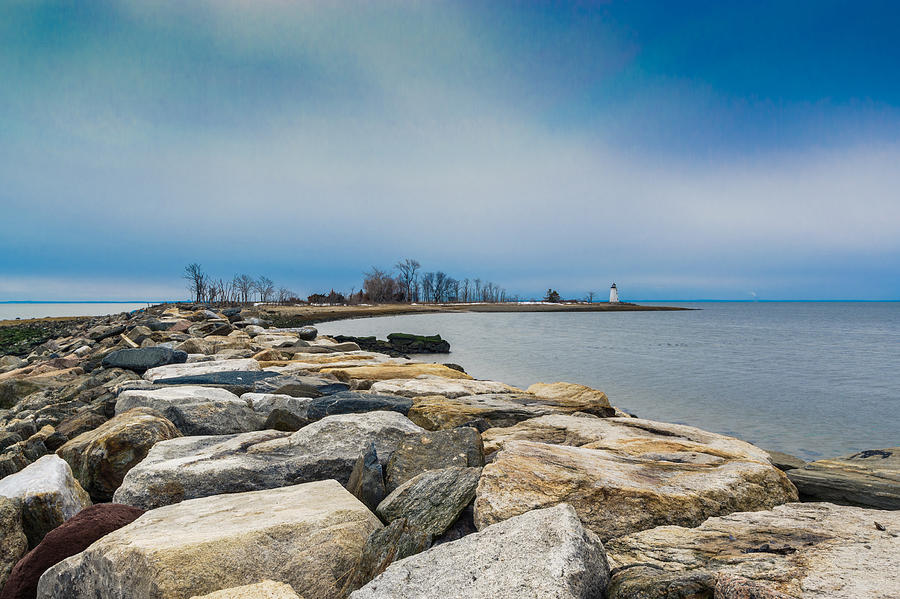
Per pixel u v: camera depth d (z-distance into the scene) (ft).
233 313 132.77
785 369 89.25
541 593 8.80
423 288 504.43
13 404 42.37
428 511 13.71
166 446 20.62
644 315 409.08
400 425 22.03
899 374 83.46
